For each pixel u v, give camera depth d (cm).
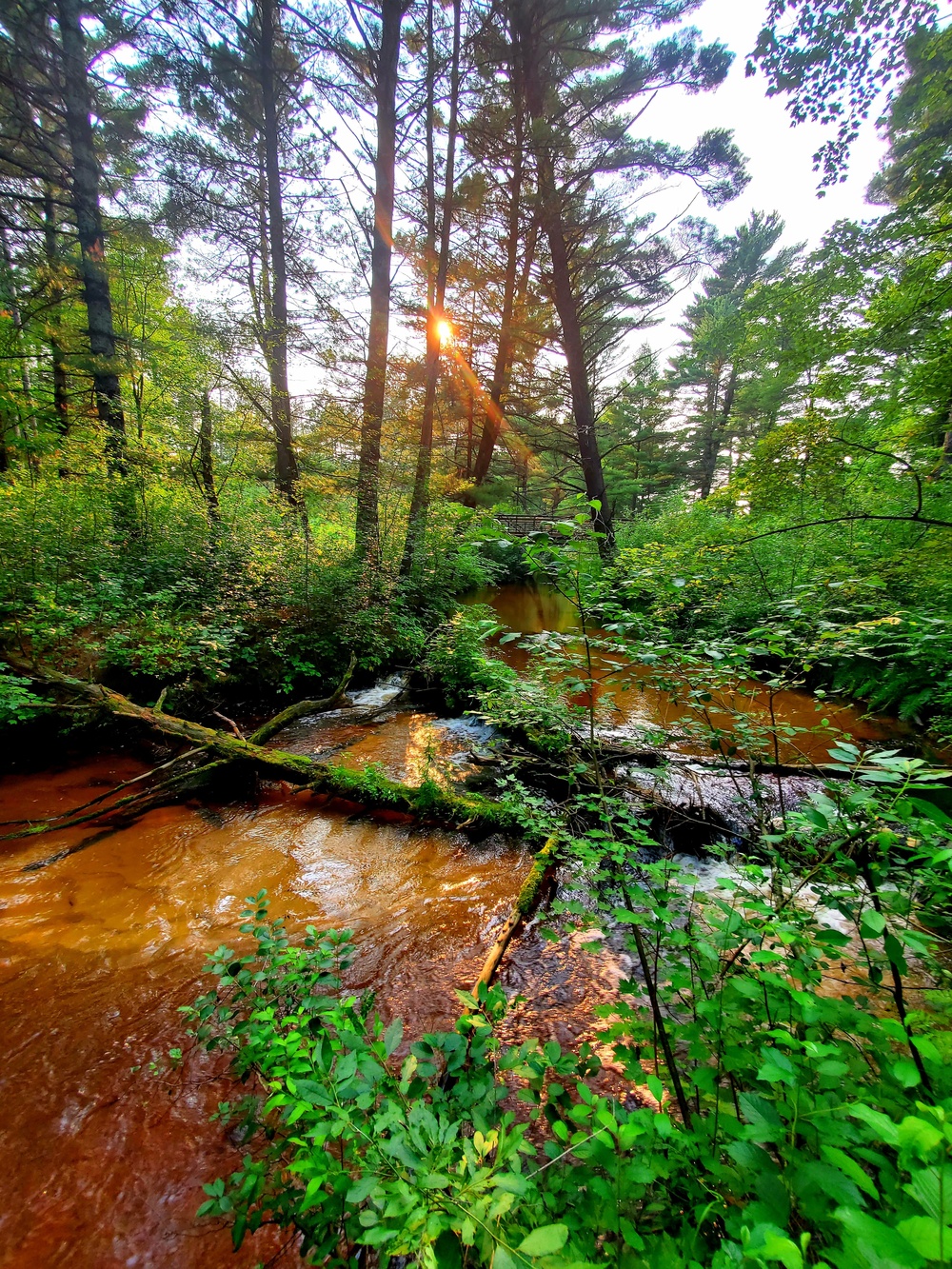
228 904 324
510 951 291
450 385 1516
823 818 141
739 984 122
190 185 1106
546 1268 73
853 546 645
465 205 1213
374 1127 97
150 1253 158
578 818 341
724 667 235
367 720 656
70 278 1001
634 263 1262
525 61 1116
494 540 215
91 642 537
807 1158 89
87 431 884
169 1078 212
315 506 1069
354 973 271
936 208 450
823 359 482
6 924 293
